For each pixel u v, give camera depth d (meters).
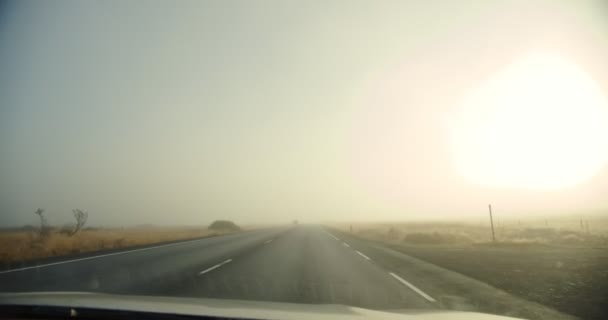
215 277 11.47
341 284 10.54
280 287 9.84
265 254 19.52
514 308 7.83
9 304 5.50
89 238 30.47
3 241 25.20
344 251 21.95
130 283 10.30
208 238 37.03
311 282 10.77
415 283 10.88
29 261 16.03
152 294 8.72
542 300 8.64
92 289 9.34
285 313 5.50
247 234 47.62
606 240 28.98
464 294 9.27
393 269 14.05
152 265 14.59
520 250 22.25
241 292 9.09
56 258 17.33
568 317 7.16
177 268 13.68
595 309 7.79
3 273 12.35
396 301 8.38
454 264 15.68
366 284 10.60
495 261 16.70
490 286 10.45
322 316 5.38
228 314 5.20
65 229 38.03
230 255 18.86
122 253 19.92
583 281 11.25
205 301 6.26
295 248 23.83
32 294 6.69
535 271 13.42
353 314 5.63
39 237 27.16
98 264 14.88
